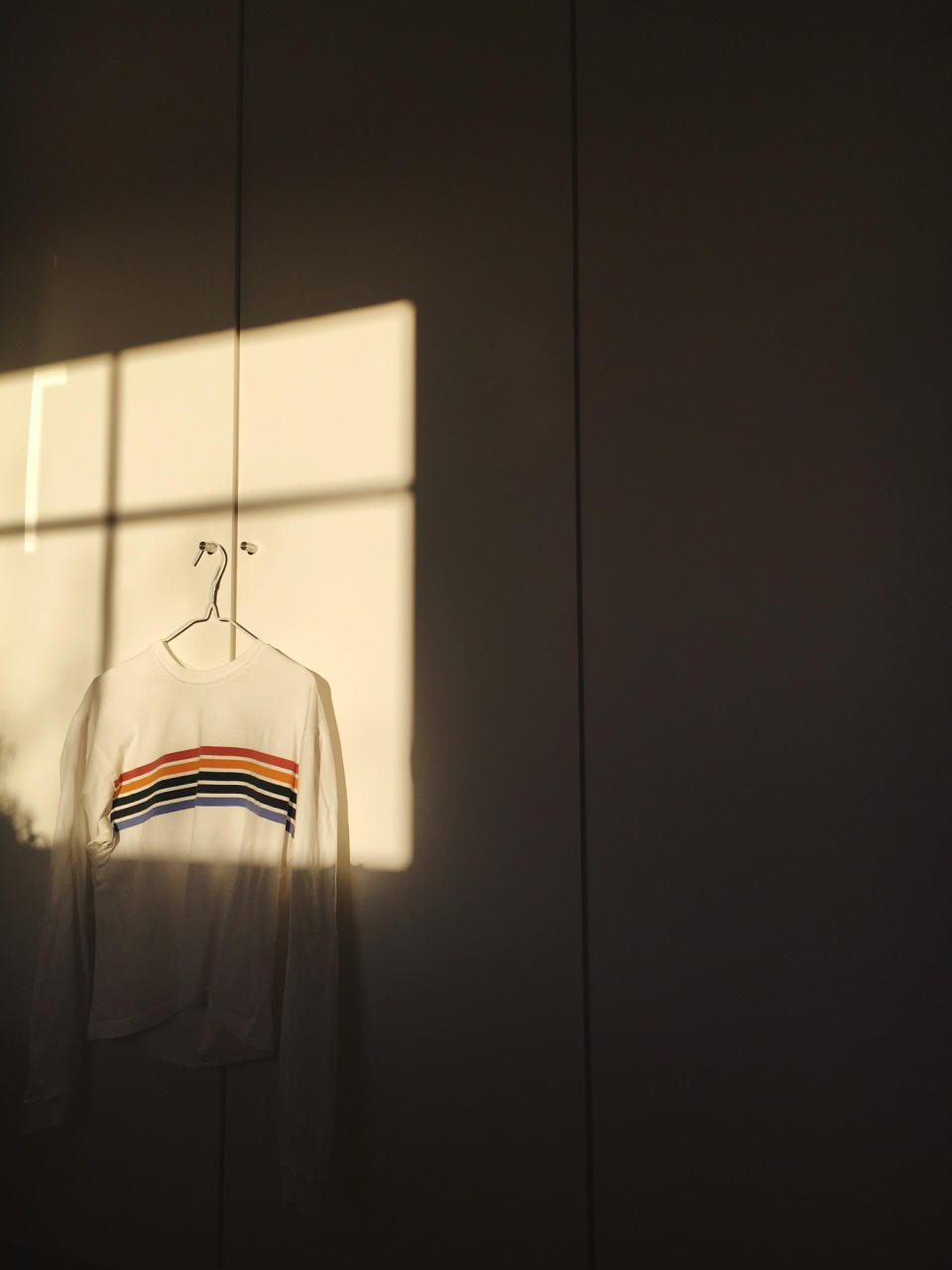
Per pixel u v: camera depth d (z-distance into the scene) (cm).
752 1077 158
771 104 166
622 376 175
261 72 212
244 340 210
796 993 156
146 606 216
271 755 194
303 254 205
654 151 175
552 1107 171
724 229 169
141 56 227
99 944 202
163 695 204
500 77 188
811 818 157
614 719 172
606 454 175
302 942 181
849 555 157
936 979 148
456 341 189
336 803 189
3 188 242
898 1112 149
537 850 175
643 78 176
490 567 183
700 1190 160
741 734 162
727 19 170
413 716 188
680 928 164
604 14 180
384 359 196
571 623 176
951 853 148
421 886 184
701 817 164
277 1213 191
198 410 214
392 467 193
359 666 193
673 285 172
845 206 160
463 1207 176
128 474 221
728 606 165
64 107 236
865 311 158
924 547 153
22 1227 216
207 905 196
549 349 181
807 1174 154
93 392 226
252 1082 195
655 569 170
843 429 159
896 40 158
